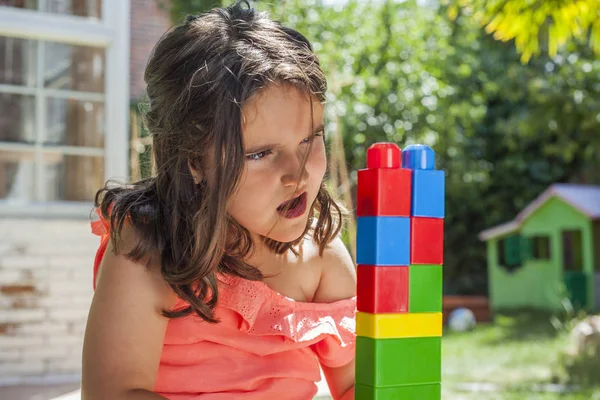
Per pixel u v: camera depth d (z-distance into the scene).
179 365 1.04
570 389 4.69
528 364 5.66
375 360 0.80
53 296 4.38
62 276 4.41
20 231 4.35
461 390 4.68
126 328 0.96
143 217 0.98
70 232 4.45
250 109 0.90
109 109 4.60
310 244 1.18
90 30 4.55
